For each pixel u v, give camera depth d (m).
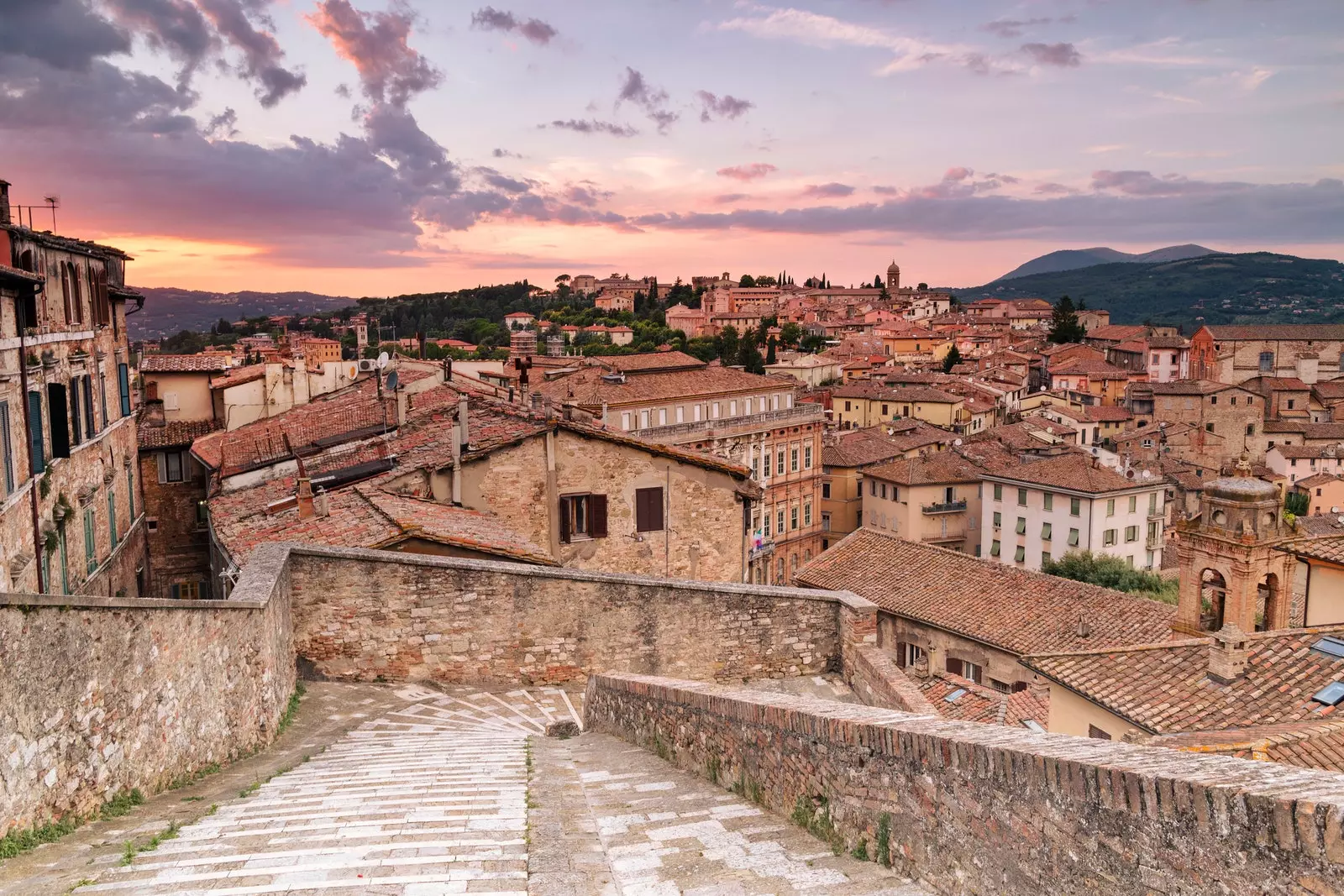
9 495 23.48
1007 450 104.44
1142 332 199.50
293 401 47.97
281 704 18.20
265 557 19.53
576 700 20.64
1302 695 20.69
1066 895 6.43
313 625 20.44
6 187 25.61
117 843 9.34
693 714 13.60
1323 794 4.99
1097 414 140.12
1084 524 81.00
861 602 21.80
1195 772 5.86
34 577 25.31
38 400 26.31
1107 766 6.10
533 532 28.47
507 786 12.09
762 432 93.56
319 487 28.80
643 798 11.89
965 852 7.57
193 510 46.25
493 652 21.17
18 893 7.50
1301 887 4.76
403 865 8.22
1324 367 170.62
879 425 119.31
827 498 105.19
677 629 21.62
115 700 11.26
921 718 9.58
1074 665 25.12
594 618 21.44
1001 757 7.11
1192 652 24.11
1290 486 128.50
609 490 29.06
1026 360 184.12
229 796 12.06
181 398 50.47
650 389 89.50
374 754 15.53
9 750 9.03
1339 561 25.20
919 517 94.50
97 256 34.25
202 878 7.79
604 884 8.09
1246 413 139.75
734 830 10.21
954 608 45.44
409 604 20.80
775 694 13.27
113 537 36.34
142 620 12.07
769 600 21.88
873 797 8.91
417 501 27.00
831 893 7.88
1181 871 5.51
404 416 35.41
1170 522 97.81
